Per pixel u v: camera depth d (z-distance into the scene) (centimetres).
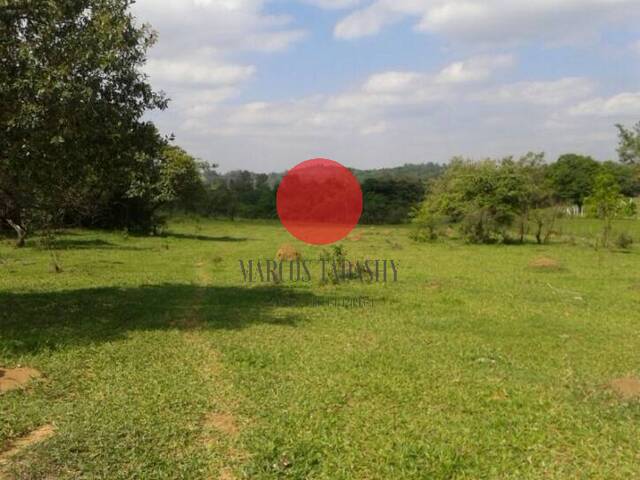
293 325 1090
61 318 1102
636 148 2475
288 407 650
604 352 924
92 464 505
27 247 2411
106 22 899
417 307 1291
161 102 1095
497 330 1069
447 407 663
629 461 531
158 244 2955
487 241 3312
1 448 546
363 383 740
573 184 5988
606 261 2284
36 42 855
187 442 559
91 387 713
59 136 829
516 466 520
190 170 3622
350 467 508
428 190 4644
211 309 1242
